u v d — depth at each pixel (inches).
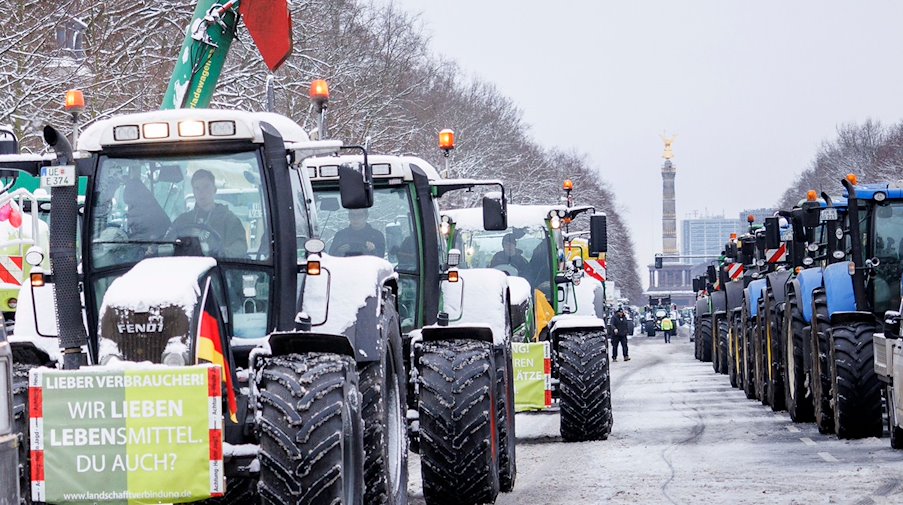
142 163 880.9
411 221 1205.7
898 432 1412.4
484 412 1070.4
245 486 883.4
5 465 673.6
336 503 761.0
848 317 1547.7
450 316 1226.6
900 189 1611.7
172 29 2746.1
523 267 1877.5
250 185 873.5
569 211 1945.1
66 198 845.2
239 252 869.8
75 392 748.0
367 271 907.4
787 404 1876.2
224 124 865.5
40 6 2420.0
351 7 4104.3
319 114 1197.1
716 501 1102.4
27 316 898.1
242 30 2827.3
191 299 771.4
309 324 868.0
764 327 2186.3
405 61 4488.2
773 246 1979.6
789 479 1222.3
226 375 791.7
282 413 767.7
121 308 764.6
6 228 1350.9
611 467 1362.0
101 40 2556.6
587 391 1627.7
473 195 5354.3
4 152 1498.5
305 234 925.8
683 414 2034.9
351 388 804.0
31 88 2333.9
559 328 1683.1
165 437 743.1
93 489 745.6
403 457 958.4
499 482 1178.0
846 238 1720.0
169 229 876.0
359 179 916.0
